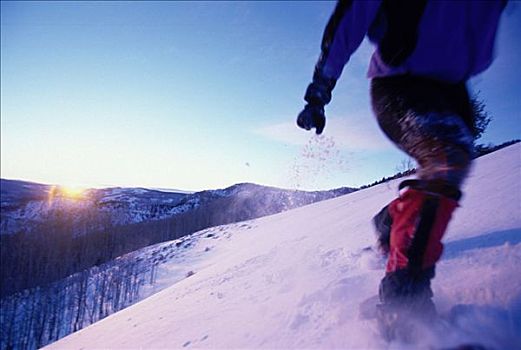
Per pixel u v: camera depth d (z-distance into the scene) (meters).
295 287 2.10
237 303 2.32
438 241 0.98
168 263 40.78
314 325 1.45
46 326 37.38
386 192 7.07
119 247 71.75
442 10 1.03
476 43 1.06
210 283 3.86
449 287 1.34
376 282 1.64
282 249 4.08
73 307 40.38
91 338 3.60
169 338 2.13
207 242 43.28
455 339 0.90
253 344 1.50
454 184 0.98
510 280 1.27
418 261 0.97
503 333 0.96
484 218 2.18
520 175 3.05
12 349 34.31
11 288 51.12
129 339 2.63
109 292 38.91
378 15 1.12
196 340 1.87
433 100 1.05
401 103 1.08
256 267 3.54
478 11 1.04
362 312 1.27
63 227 83.69
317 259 2.57
